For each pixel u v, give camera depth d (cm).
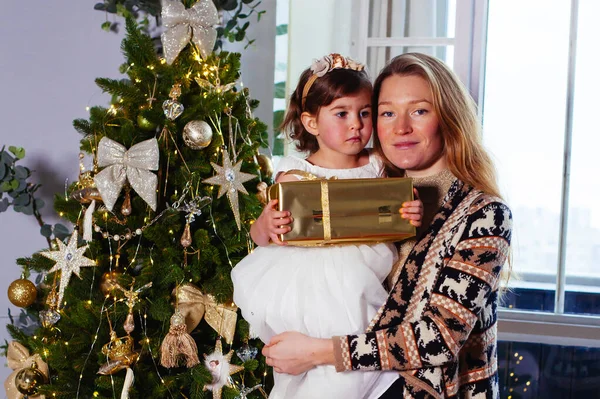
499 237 144
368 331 146
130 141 189
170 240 195
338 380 143
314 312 148
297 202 148
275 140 285
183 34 198
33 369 205
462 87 159
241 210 199
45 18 260
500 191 159
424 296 145
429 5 276
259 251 163
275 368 147
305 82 168
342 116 162
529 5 275
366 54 282
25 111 263
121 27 255
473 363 153
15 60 263
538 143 279
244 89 208
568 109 274
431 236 150
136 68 193
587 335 266
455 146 154
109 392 191
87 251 196
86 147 199
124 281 188
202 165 192
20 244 265
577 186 276
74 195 192
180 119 193
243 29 258
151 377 190
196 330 204
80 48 259
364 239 149
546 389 281
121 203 195
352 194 149
